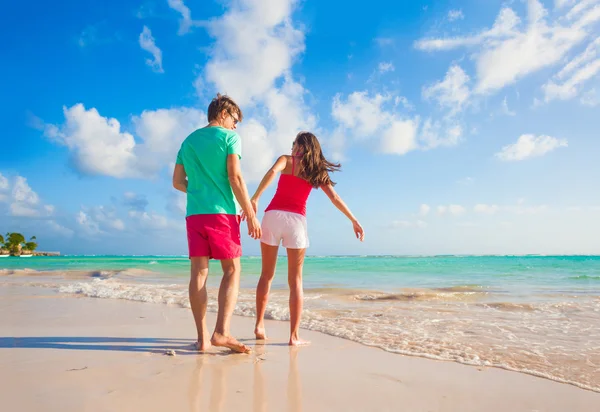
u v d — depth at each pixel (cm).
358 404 192
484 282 960
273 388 212
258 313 340
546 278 1096
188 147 306
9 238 8206
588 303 552
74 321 420
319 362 266
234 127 334
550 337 344
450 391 212
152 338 337
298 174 332
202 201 296
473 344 318
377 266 2011
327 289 758
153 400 191
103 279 1048
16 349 294
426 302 583
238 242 303
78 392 200
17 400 188
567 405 195
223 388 211
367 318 438
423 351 297
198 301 296
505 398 204
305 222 334
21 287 807
